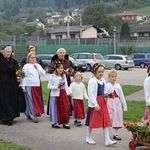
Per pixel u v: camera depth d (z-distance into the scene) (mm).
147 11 164125
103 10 124125
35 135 11797
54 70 12781
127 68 49062
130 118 14031
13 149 10055
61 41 62812
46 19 155375
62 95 12750
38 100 13812
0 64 13344
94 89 10789
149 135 9789
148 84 11055
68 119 12758
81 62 44344
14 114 13406
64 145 10672
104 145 10703
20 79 13773
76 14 141250
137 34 98750
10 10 163250
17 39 57844
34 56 13898
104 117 10781
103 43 63906
